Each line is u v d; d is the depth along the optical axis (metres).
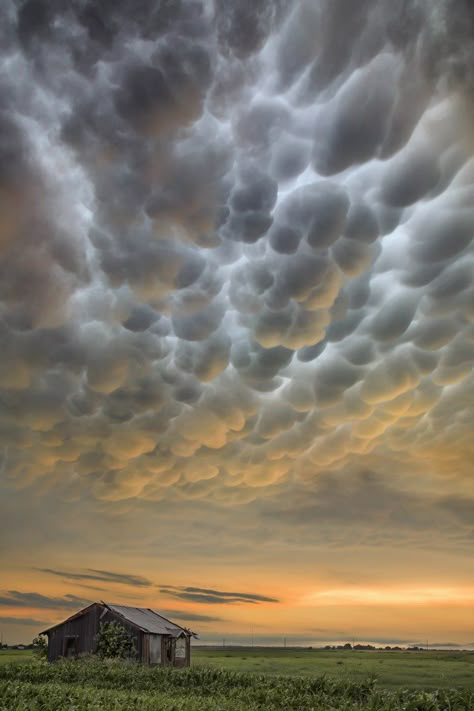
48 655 40.75
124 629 38.94
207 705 21.52
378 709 19.73
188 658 42.97
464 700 19.23
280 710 21.78
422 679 39.34
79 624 41.06
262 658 82.50
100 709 19.44
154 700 21.16
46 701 20.59
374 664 61.88
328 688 24.22
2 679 28.73
